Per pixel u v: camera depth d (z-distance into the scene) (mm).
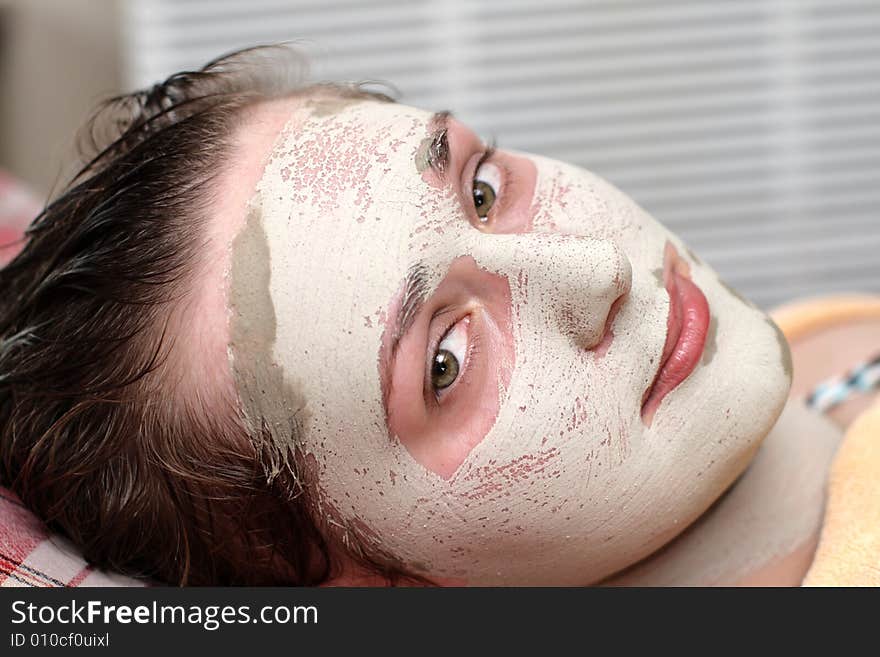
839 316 981
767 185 1609
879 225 1630
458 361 646
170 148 699
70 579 709
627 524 652
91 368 684
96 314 680
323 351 620
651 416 645
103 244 685
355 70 1556
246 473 675
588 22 1563
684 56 1577
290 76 864
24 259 759
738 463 661
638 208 729
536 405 634
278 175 652
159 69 1526
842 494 707
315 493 671
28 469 715
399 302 613
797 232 1629
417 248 620
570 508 642
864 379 869
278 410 641
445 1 1548
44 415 714
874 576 652
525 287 637
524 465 635
